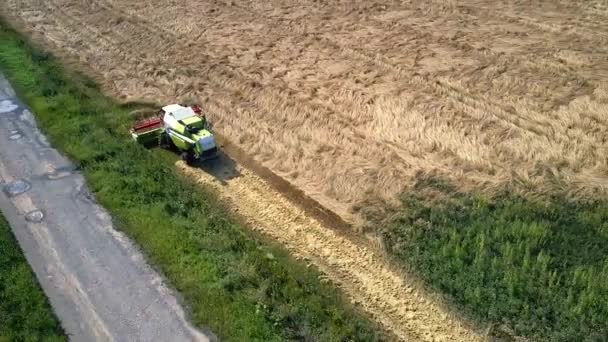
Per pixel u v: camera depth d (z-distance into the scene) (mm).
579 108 29438
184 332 19391
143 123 29672
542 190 24547
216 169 27859
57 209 24969
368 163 26984
